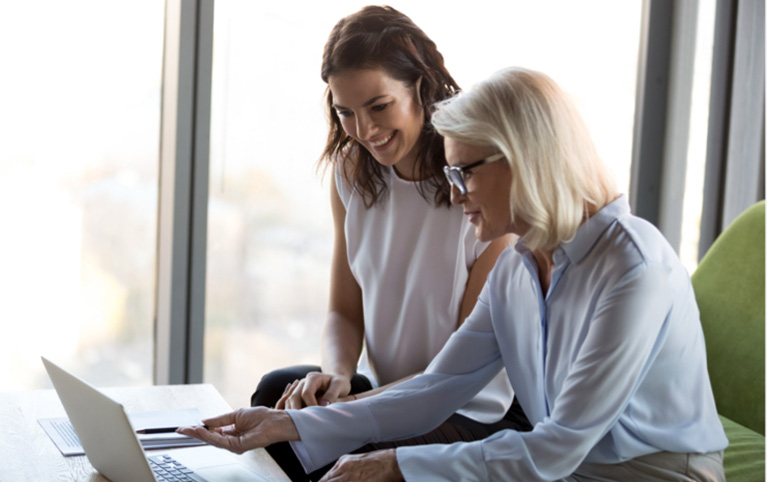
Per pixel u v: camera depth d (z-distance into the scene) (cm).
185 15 230
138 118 237
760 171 267
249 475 131
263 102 244
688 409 137
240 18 239
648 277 128
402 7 246
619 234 133
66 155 232
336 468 131
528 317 149
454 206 180
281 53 243
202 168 237
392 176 186
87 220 236
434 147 178
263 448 145
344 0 246
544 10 259
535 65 260
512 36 256
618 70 273
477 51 253
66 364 239
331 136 192
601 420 127
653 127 277
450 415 156
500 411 174
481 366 157
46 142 229
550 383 142
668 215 279
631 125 279
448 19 249
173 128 233
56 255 234
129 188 239
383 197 188
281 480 130
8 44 223
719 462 139
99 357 242
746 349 190
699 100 275
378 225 189
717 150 275
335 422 148
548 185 132
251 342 254
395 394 154
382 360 190
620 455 134
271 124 245
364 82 169
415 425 152
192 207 238
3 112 225
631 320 126
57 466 132
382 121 172
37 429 148
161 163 239
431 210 183
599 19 267
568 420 127
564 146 132
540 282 147
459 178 137
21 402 163
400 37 172
